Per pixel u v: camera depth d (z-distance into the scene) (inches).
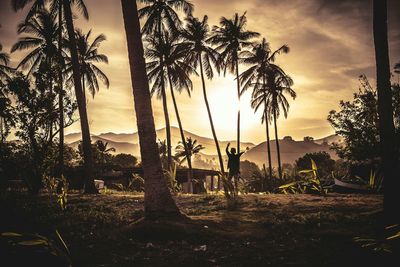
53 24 1167.6
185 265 223.5
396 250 223.8
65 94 744.3
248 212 368.5
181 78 1373.0
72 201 525.7
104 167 1777.8
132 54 354.0
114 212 415.5
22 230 327.3
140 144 343.0
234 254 242.4
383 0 324.8
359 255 221.0
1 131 689.0
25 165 689.6
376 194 517.0
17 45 1190.9
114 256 247.8
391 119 316.5
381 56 322.7
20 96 672.4
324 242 255.8
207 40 1439.5
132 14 358.9
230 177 487.8
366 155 932.6
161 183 335.6
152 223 306.3
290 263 215.2
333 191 739.4
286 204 400.2
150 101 351.6
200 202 468.1
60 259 238.8
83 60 1418.6
